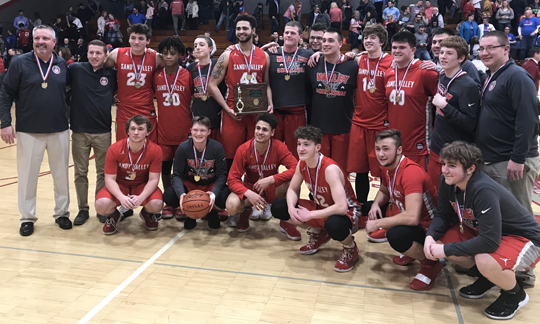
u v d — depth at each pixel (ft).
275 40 49.06
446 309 9.46
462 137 11.39
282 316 9.02
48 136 13.25
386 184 11.53
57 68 13.16
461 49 11.01
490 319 9.08
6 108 12.78
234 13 55.83
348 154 14.58
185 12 57.67
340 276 10.99
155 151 13.16
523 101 9.46
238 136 14.64
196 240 13.21
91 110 13.85
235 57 14.34
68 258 11.68
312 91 15.03
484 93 10.41
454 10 52.75
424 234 10.28
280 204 12.00
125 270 11.03
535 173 10.16
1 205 16.12
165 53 13.93
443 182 9.63
